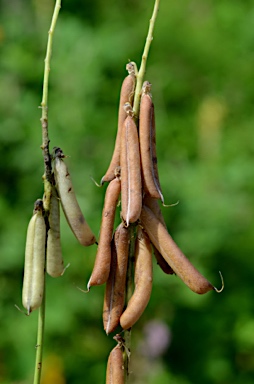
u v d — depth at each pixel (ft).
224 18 35.04
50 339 26.78
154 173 11.51
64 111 28.45
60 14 33.12
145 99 11.49
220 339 28.48
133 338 28.86
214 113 33.60
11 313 27.09
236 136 32.60
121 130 11.76
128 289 11.90
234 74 34.47
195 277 11.44
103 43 29.55
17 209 28.04
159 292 27.63
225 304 28.81
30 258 11.86
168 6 35.27
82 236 11.96
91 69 28.99
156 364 28.40
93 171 27.73
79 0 33.60
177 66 34.68
